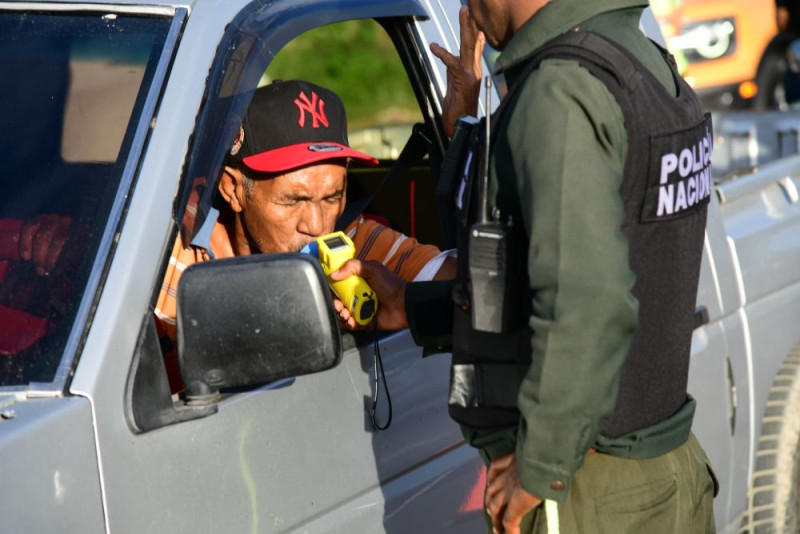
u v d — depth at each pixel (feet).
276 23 10.84
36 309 8.85
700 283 15.23
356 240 13.16
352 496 10.58
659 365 9.62
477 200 9.41
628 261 8.72
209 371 8.82
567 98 8.61
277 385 9.84
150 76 9.79
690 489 10.05
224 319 8.70
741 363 16.29
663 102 9.18
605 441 9.48
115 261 8.88
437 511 11.68
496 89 13.58
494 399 9.57
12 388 8.41
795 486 17.25
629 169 8.91
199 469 9.05
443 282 10.69
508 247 9.00
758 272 16.85
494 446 9.75
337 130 12.19
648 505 9.68
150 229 9.06
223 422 9.28
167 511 8.78
